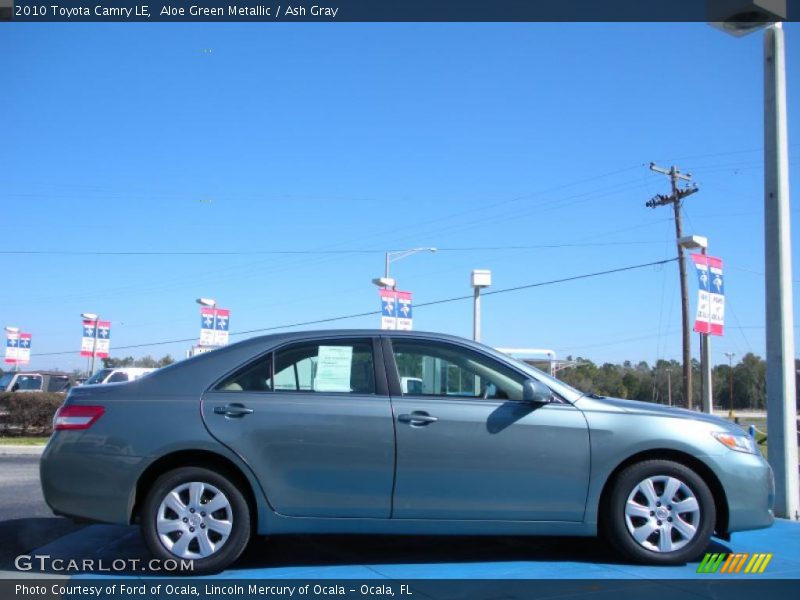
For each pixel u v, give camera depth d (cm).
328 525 518
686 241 1730
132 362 6425
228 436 514
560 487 524
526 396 526
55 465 519
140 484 520
